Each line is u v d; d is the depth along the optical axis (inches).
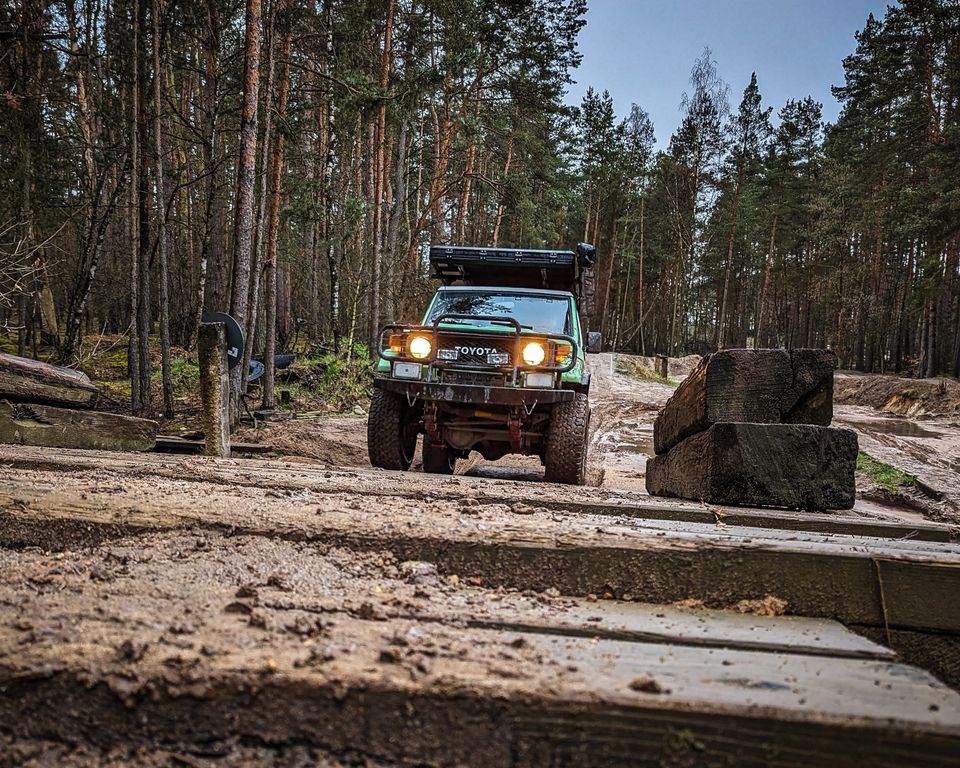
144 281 543.5
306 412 569.6
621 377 1074.7
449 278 378.0
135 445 283.6
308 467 206.1
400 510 127.4
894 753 56.6
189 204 1127.0
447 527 111.4
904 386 1047.0
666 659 74.6
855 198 1844.2
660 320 2723.9
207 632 73.9
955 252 1523.1
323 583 94.6
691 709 59.3
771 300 2775.6
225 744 63.6
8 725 65.0
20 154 610.2
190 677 64.1
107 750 63.8
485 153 1314.0
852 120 1857.8
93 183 689.6
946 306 1727.4
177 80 948.0
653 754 59.5
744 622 92.0
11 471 156.3
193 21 649.6
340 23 760.3
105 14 634.8
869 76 1795.0
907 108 1466.5
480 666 67.6
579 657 73.6
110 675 64.8
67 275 840.9
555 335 256.8
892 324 2025.1
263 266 594.6
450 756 61.8
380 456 272.8
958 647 98.2
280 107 649.0
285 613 81.5
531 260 340.5
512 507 141.9
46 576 91.9
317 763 62.4
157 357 815.7
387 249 869.8
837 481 163.5
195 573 94.8
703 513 147.6
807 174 2239.2
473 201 1600.6
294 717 63.4
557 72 1055.0
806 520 145.9
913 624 98.4
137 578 92.3
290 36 687.1
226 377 269.1
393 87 775.7
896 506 322.0
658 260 2440.9
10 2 623.8
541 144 1224.2
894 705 61.6
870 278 2042.3
